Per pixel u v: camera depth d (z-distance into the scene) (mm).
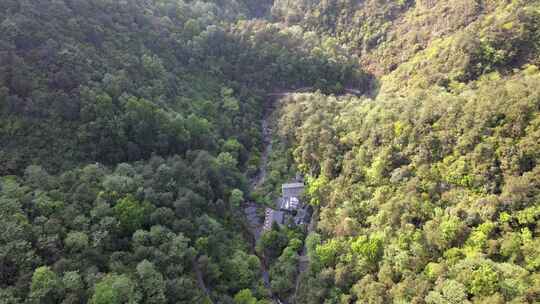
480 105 81688
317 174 112062
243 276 87062
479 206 71750
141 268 72438
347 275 80375
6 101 88312
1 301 60750
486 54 107188
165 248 79562
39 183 82062
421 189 82688
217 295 83062
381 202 87625
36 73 95250
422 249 73625
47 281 64562
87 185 85062
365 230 85625
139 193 87438
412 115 93875
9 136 87188
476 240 68688
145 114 105375
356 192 94000
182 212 89438
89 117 97062
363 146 100250
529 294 58125
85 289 68312
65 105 94938
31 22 101000
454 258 69062
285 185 114625
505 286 60188
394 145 92875
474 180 76188
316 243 91812
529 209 66250
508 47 104938
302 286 85875
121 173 92000
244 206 112938
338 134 111750
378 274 76125
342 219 90125
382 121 99625
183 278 76750
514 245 64562
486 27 112688
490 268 62562
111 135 99125
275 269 92438
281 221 107062
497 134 76562
